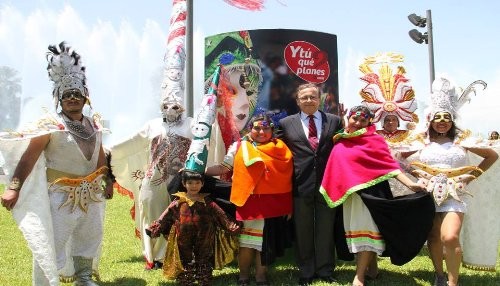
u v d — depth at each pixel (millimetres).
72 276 4988
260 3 6297
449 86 5188
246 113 6254
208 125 5355
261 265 5250
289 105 6324
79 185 4762
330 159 5152
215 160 6016
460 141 5203
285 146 5309
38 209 4539
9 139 4484
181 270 4992
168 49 6020
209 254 5078
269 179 5145
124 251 6902
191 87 7332
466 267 5680
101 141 4977
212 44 6438
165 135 5777
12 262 6156
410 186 4941
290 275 5656
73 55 4750
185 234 4977
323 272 5320
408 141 5477
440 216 5125
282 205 5223
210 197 5332
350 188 4980
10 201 4414
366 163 5043
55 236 4664
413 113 6328
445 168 5062
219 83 6230
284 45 6328
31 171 4555
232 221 5102
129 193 6492
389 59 6438
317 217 5297
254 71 6309
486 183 5574
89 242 4977
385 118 6281
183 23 6125
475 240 5605
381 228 5004
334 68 6582
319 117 5406
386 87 6316
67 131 4676
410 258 5051
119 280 5457
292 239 5469
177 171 5719
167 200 5828
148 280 5461
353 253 5289
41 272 4609
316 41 6445
